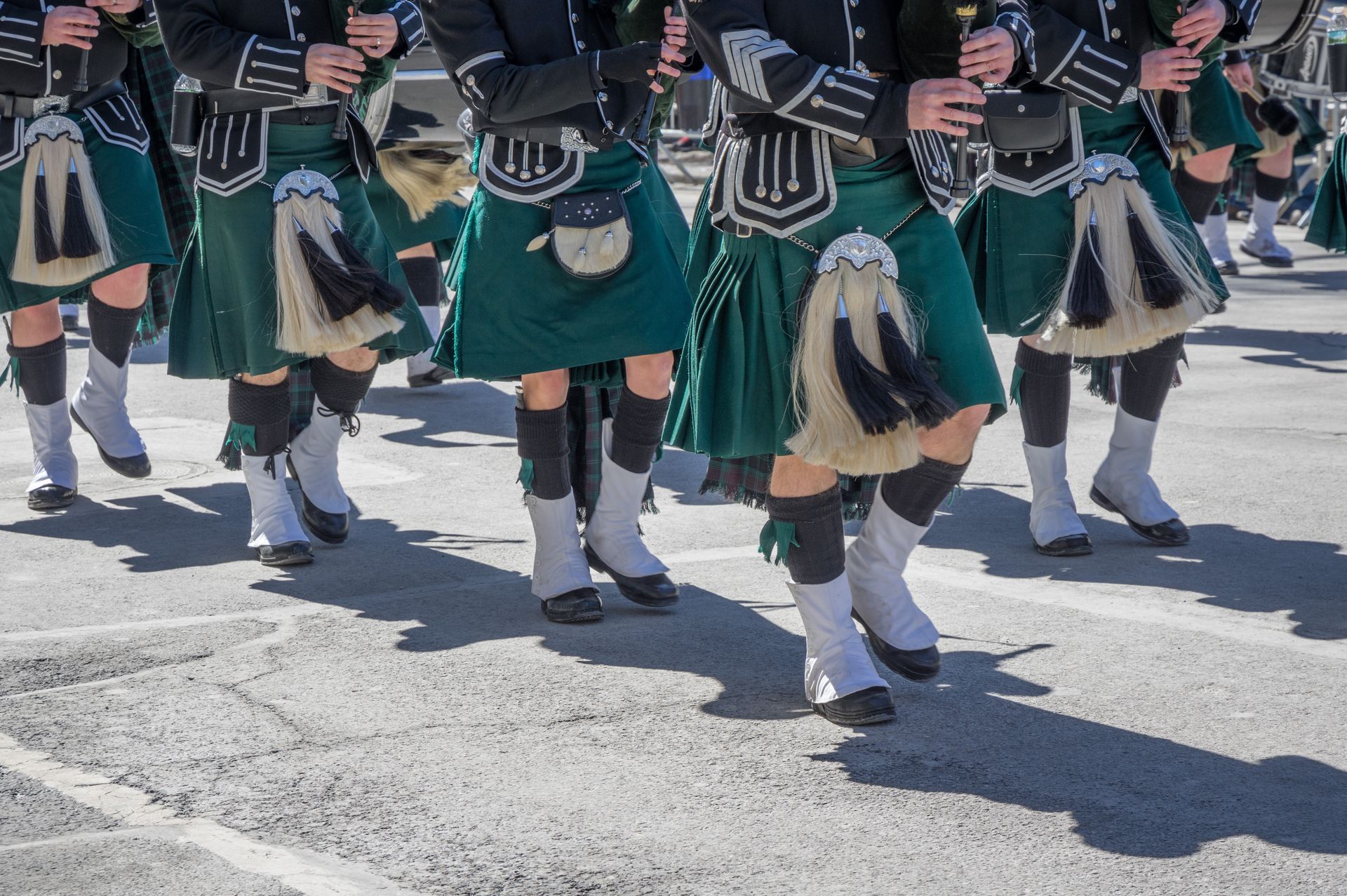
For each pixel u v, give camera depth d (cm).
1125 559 576
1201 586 541
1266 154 1080
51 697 444
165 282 719
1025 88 538
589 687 454
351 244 545
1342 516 619
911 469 436
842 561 431
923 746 409
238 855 348
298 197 539
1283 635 488
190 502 667
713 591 549
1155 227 538
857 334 399
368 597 540
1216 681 450
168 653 480
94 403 674
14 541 607
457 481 702
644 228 510
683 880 336
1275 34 594
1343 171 734
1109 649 479
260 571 570
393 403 871
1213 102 717
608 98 482
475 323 505
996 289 564
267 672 464
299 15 545
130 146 627
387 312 546
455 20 487
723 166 421
